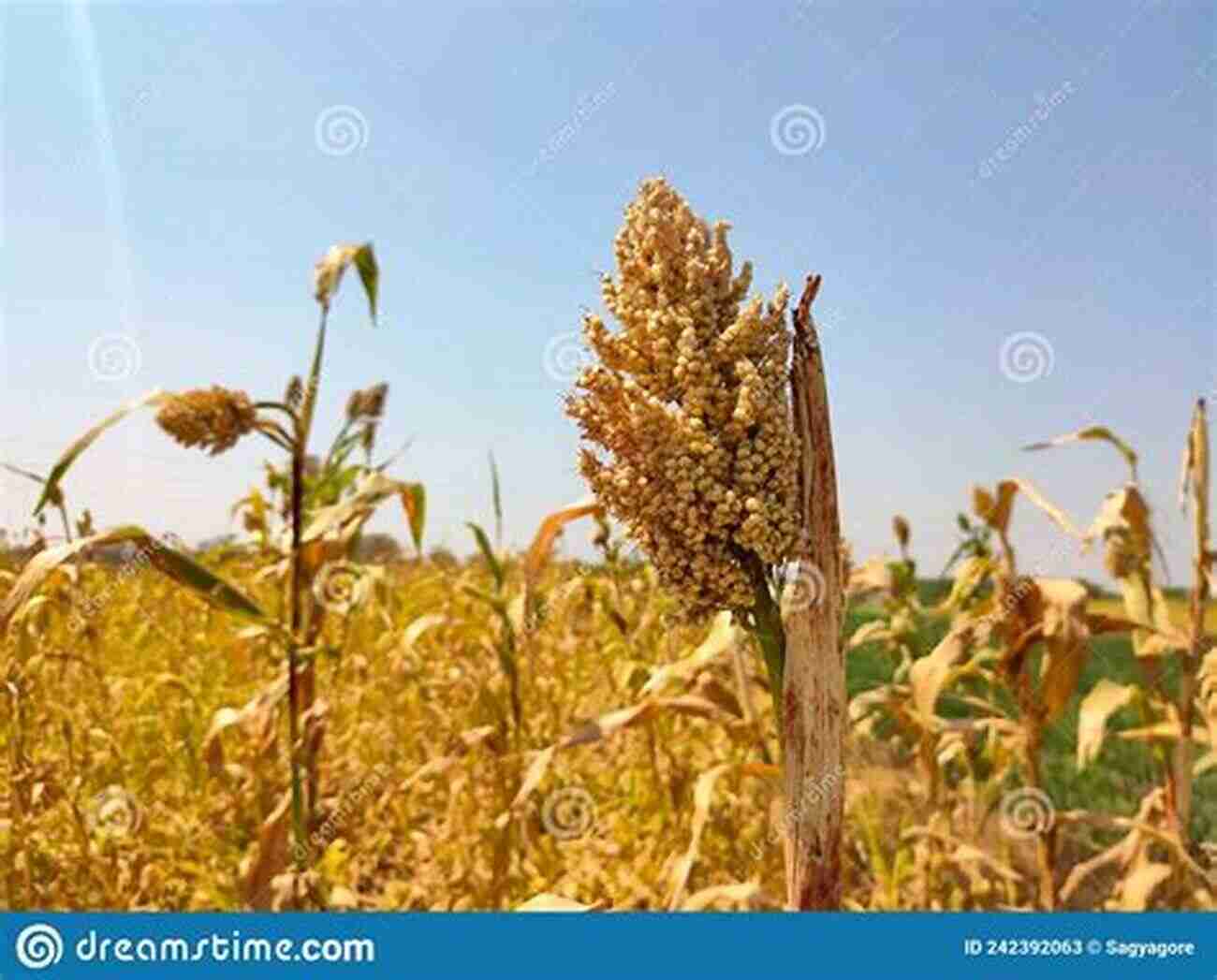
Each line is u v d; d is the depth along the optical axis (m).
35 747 1.12
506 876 1.02
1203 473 0.88
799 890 0.53
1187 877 0.92
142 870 1.05
